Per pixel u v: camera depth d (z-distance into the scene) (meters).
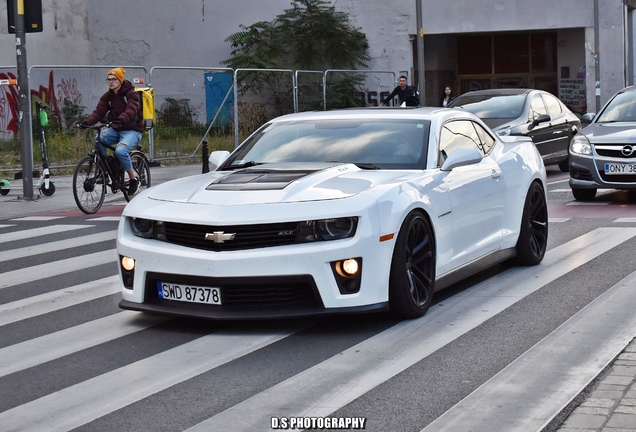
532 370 5.62
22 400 5.36
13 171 21.14
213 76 26.72
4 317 7.61
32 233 12.71
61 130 22.88
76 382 5.69
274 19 37.16
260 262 6.41
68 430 4.82
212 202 6.77
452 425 4.71
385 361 5.93
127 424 4.89
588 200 15.17
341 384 5.47
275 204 6.58
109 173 15.14
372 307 6.59
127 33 38.31
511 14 35.66
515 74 40.38
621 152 14.49
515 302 7.54
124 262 7.02
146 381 5.66
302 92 29.86
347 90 31.59
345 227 6.52
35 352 6.45
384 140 7.86
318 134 8.15
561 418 4.75
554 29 38.22
